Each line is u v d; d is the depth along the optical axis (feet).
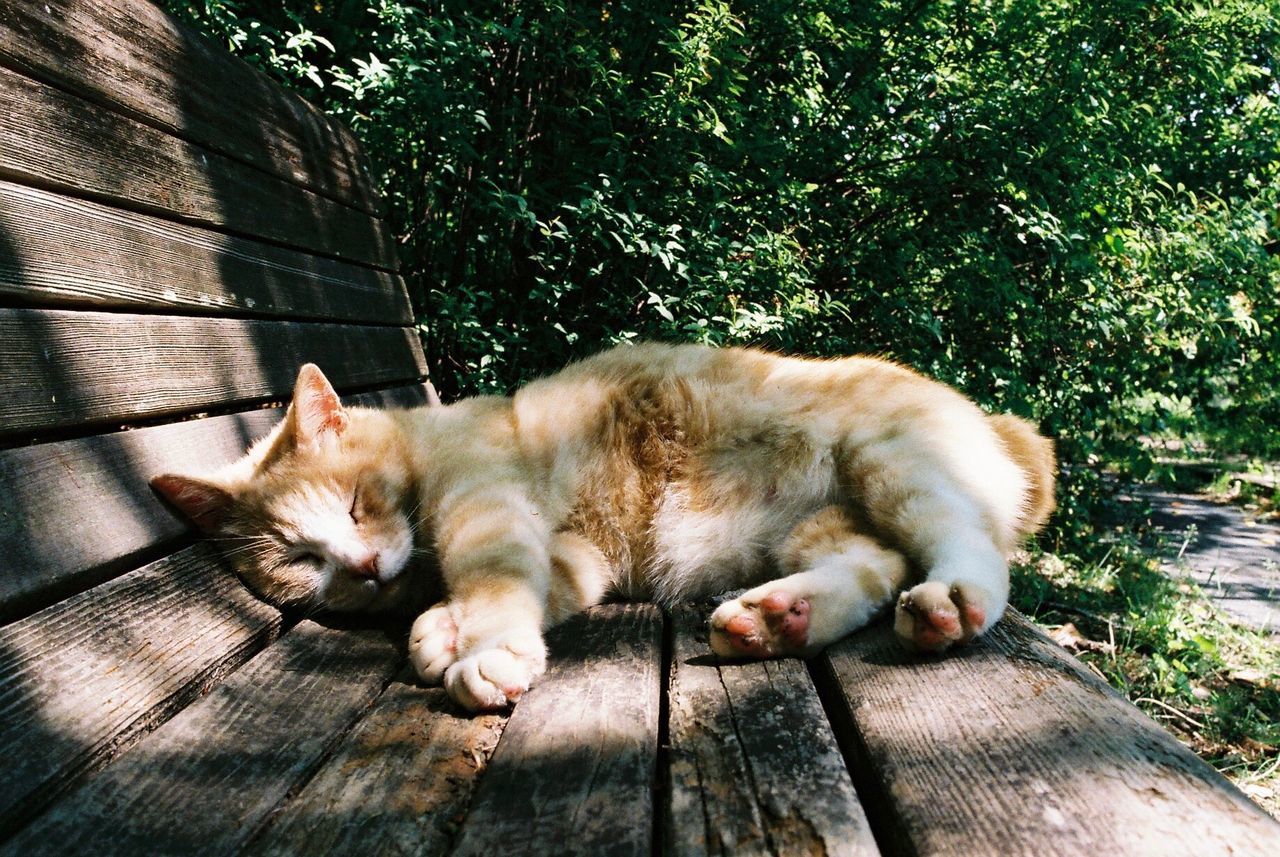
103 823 1.01
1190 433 7.95
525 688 1.36
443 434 2.19
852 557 1.77
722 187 4.00
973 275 4.84
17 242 1.38
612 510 2.19
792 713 1.30
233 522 1.83
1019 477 2.14
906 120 4.91
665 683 1.55
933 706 1.28
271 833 1.01
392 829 1.02
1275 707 3.56
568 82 4.00
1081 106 4.78
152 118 1.78
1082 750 1.11
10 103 1.41
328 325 2.46
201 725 1.25
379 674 1.52
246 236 2.10
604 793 1.07
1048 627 4.18
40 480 1.34
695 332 3.74
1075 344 5.24
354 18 3.82
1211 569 5.61
